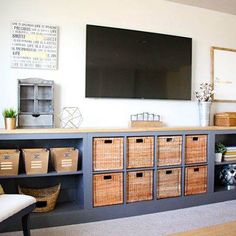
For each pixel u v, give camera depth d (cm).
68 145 259
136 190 246
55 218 221
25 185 246
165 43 295
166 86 296
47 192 239
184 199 264
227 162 292
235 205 272
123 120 284
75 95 264
